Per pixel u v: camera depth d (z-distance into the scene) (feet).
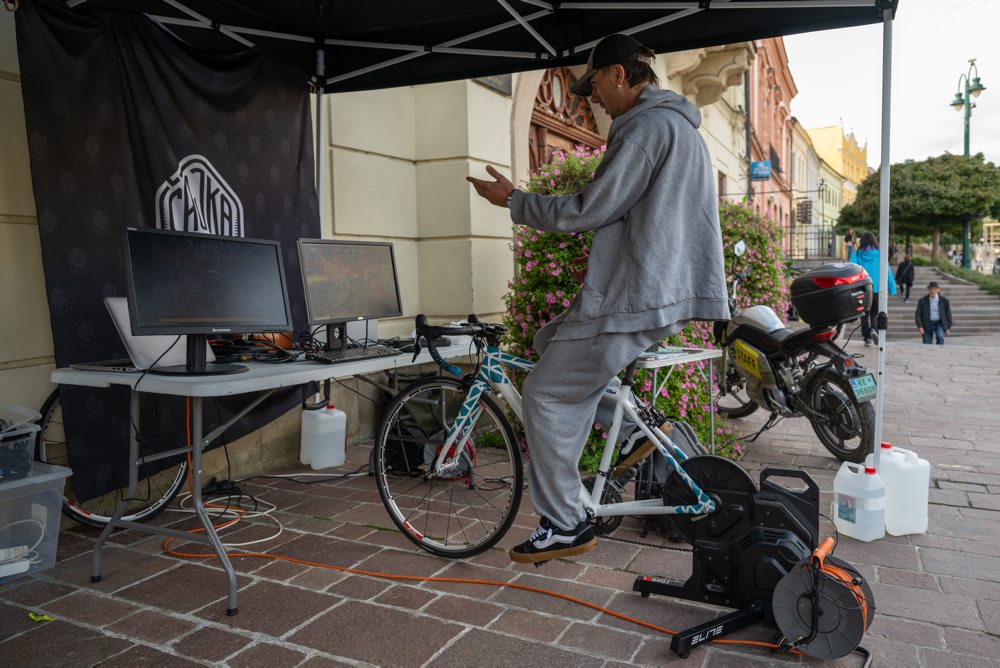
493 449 15.42
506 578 8.69
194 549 9.73
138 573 8.93
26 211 10.02
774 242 24.16
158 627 7.49
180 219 11.35
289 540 10.09
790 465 13.93
